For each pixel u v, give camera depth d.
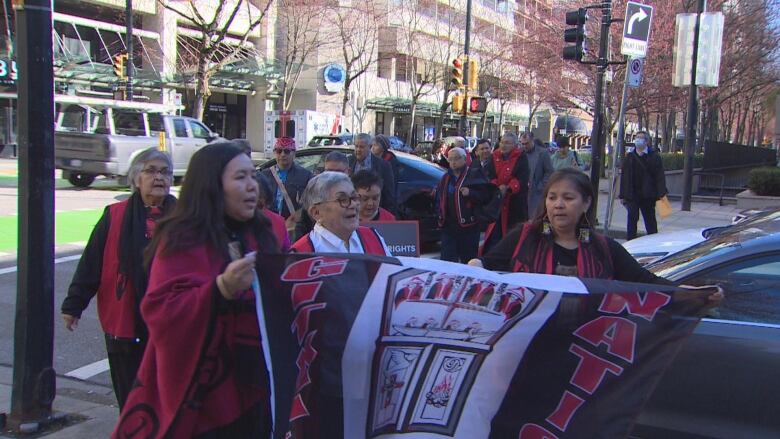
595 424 2.16
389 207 7.70
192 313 2.09
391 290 2.30
